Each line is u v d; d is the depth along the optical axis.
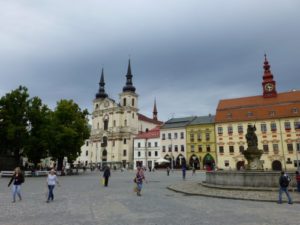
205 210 14.01
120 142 120.62
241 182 22.11
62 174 55.53
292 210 14.02
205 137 84.38
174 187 25.72
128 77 133.25
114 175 56.62
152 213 13.24
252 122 73.31
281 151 68.81
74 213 13.30
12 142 50.69
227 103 81.19
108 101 129.00
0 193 21.89
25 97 52.75
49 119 55.53
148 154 102.62
